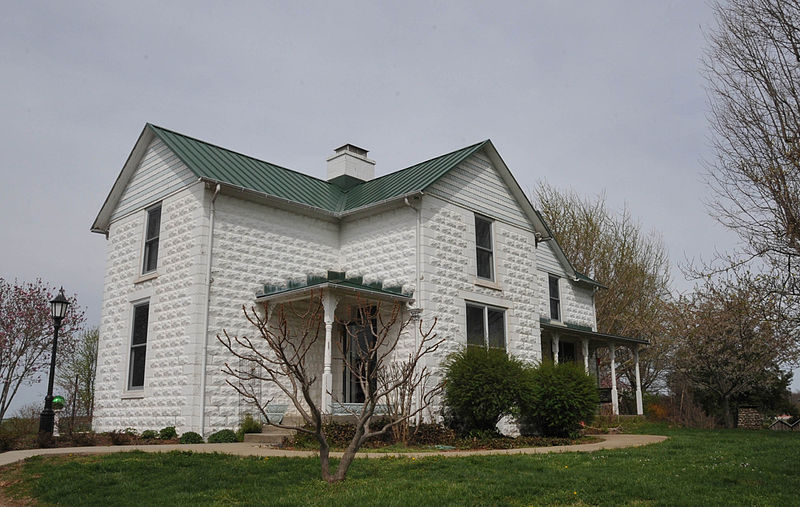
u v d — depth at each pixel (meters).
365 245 18.02
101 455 10.84
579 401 16.47
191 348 14.85
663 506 7.34
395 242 17.27
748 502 7.49
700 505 7.27
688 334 25.61
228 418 15.07
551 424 16.47
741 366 24.19
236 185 15.85
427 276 16.55
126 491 8.45
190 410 14.53
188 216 15.98
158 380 15.65
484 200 19.08
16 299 24.69
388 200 17.03
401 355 16.19
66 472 9.37
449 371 15.66
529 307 19.88
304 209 17.67
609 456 11.24
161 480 8.94
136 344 16.97
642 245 39.25
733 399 28.06
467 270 17.83
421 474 9.19
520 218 20.42
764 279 13.37
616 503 7.52
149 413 15.70
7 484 9.21
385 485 8.41
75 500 8.09
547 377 16.81
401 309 16.48
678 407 27.61
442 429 15.34
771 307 13.38
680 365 26.52
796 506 7.25
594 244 38.16
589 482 8.61
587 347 24.70
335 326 17.45
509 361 15.93
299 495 7.96
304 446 12.85
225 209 16.08
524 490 8.16
